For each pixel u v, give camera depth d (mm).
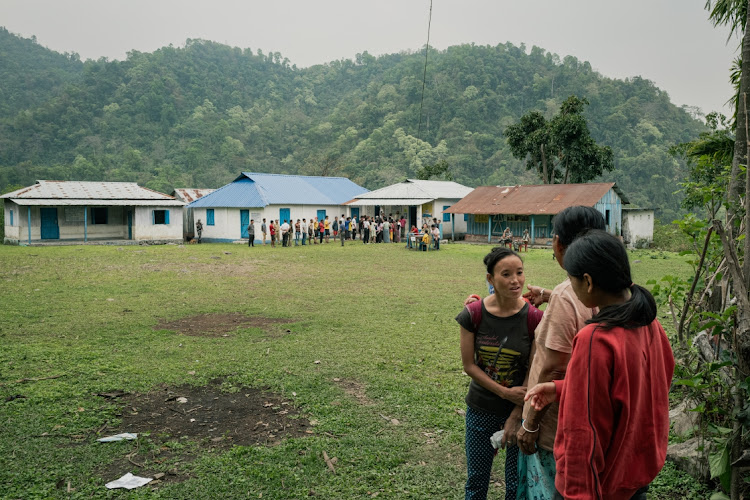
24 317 10133
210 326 9633
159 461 4332
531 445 2520
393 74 157375
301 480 4031
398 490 3910
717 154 6426
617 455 1985
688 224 4430
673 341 4539
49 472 4105
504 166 104562
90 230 32344
